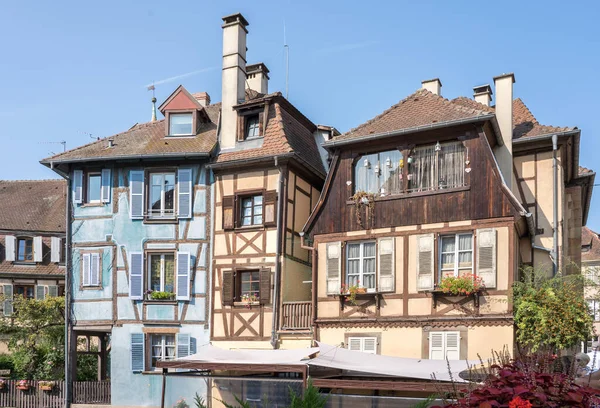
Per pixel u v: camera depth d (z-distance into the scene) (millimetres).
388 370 12703
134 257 19797
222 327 18844
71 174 20812
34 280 30203
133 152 20172
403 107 17625
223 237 19312
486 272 15180
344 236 17109
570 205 19703
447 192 15914
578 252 19422
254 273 18953
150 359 19516
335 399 11945
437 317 15539
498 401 4547
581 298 14586
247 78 23469
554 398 4449
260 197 19188
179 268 19438
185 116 20906
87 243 20375
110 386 19734
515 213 15039
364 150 17141
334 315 16953
